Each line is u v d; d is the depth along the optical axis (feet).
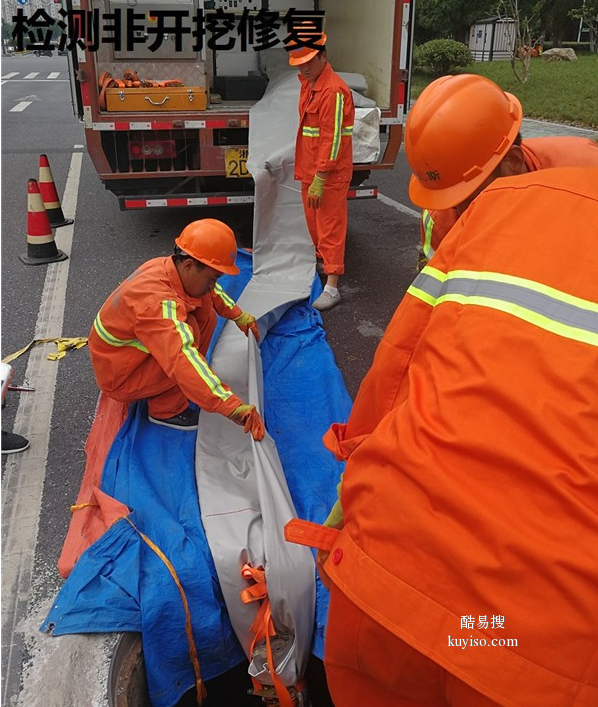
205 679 6.81
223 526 7.20
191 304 8.91
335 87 13.29
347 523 4.24
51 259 17.80
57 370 12.16
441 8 69.26
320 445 9.49
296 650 6.48
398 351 4.49
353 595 3.93
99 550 6.89
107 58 16.96
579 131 33.88
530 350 3.67
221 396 8.02
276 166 15.43
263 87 20.24
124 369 8.98
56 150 33.73
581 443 3.50
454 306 4.04
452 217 7.14
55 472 9.42
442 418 3.79
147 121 16.33
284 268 15.78
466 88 5.02
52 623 6.38
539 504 3.49
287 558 6.64
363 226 21.12
